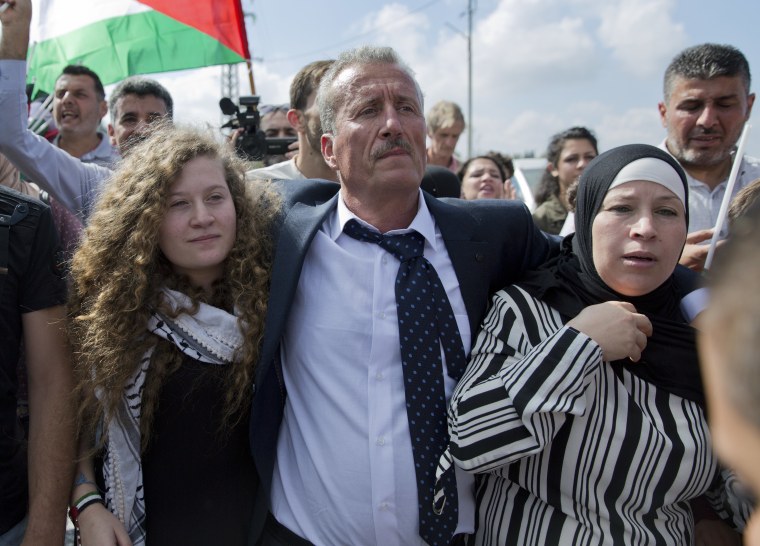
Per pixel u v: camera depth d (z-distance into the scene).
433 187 3.67
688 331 1.67
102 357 1.70
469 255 1.91
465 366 1.82
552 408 1.51
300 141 3.04
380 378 1.76
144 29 4.02
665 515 1.60
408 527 1.71
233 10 3.98
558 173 4.97
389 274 1.84
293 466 1.87
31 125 3.51
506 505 1.71
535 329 1.72
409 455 1.71
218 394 1.76
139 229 1.72
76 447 1.80
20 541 1.79
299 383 1.85
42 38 4.21
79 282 1.78
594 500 1.57
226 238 1.79
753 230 0.55
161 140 1.83
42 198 2.78
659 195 1.62
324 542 1.76
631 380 1.63
